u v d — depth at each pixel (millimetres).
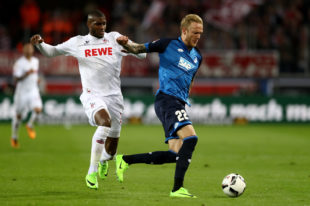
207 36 102875
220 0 104188
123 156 27391
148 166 37875
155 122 92938
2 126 83438
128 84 100562
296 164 40781
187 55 25766
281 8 106500
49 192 25688
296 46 104438
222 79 101812
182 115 24578
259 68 96812
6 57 93062
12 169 35500
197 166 38875
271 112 94812
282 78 101188
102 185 28375
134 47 25562
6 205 21906
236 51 98125
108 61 27938
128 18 104375
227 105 94188
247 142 61375
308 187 28719
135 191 26359
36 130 77375
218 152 50000
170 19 104438
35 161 40750
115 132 29094
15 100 53594
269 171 36250
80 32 101562
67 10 104625
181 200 23406
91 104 27109
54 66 92625
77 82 101125
